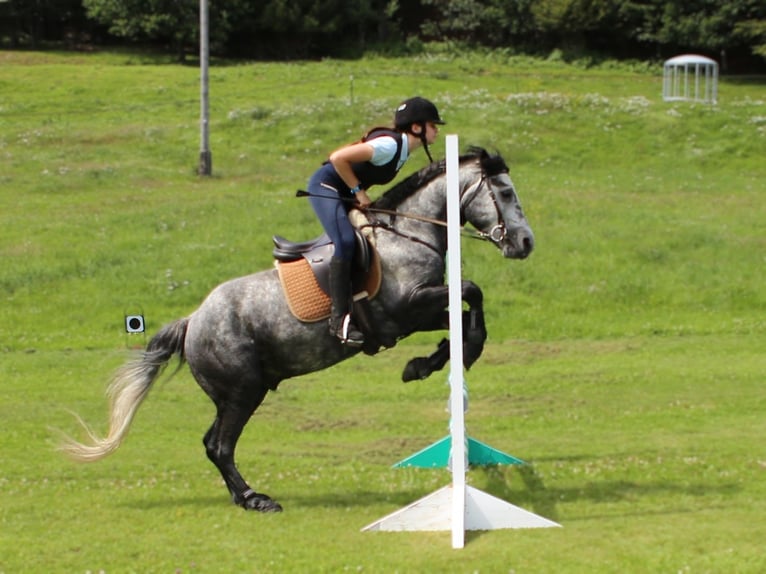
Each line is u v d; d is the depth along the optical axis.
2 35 60.94
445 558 7.18
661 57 61.38
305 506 8.73
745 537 7.44
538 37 63.59
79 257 21.16
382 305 8.41
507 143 32.62
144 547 7.66
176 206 25.03
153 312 18.78
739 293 19.58
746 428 11.45
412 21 67.88
